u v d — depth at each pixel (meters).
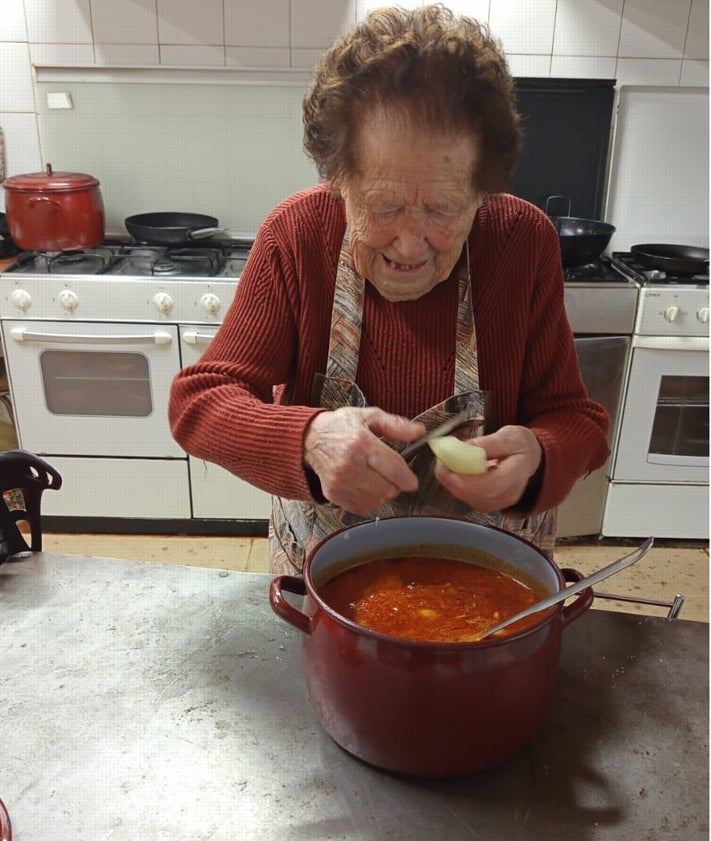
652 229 2.79
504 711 0.66
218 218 2.82
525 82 2.60
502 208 0.99
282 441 0.86
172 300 2.32
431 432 0.90
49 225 2.41
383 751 0.69
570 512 2.61
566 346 1.05
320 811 0.68
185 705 0.80
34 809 0.68
